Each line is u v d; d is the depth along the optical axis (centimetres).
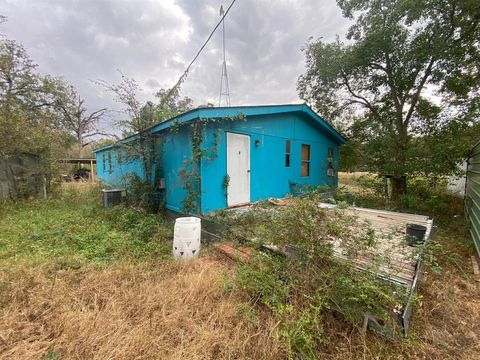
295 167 755
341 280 195
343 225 224
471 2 523
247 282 237
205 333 184
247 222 414
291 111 680
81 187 1045
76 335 180
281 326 193
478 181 455
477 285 286
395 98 752
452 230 507
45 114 948
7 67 1399
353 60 734
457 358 181
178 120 488
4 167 646
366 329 197
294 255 250
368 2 671
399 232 301
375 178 772
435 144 633
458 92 670
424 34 626
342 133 970
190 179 504
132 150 597
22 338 180
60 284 245
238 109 523
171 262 316
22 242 360
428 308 235
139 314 211
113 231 426
